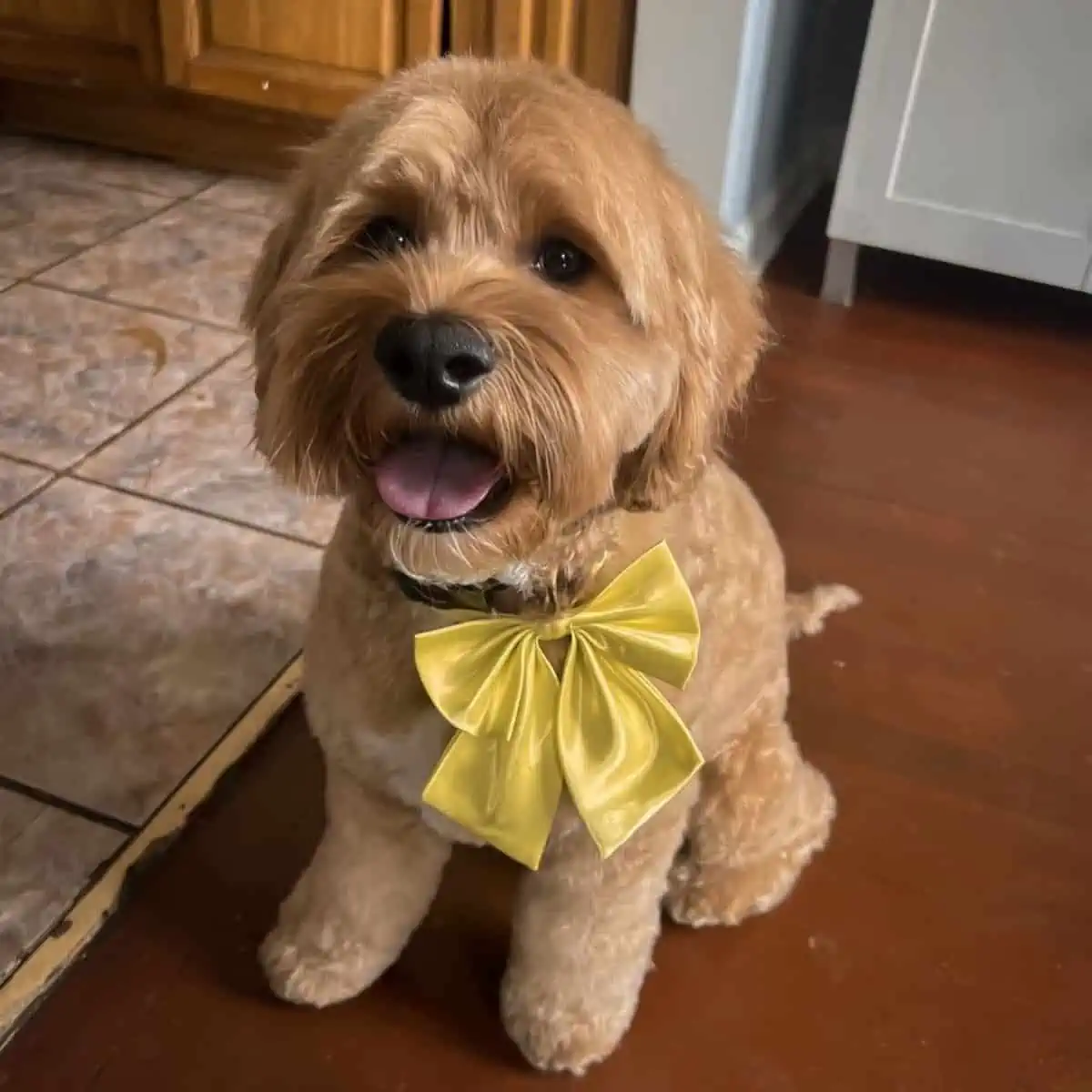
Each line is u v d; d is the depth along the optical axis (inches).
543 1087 46.5
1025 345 102.1
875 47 96.6
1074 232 99.0
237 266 96.9
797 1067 48.0
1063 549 78.0
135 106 112.6
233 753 56.9
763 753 51.4
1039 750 62.9
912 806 59.2
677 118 98.7
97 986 47.9
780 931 53.0
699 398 40.2
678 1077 47.3
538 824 40.8
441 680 39.0
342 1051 46.9
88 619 63.3
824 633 69.1
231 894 51.8
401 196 36.6
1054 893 55.6
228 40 105.0
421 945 51.0
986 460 86.6
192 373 83.4
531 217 36.6
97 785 54.8
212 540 69.2
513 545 37.0
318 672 43.0
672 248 38.9
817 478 82.8
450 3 100.7
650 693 40.9
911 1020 49.9
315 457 37.5
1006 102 95.7
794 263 113.0
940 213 101.2
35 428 76.7
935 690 66.0
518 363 34.5
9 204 103.7
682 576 41.1
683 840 53.8
